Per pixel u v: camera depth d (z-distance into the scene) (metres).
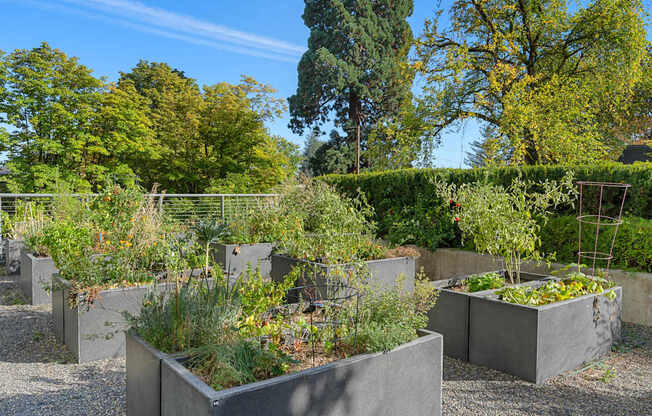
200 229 4.67
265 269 6.55
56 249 4.47
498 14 12.03
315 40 22.48
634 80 11.29
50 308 4.87
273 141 23.19
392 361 2.06
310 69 22.14
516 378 3.02
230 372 1.73
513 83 10.85
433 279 6.52
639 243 4.50
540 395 2.74
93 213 5.63
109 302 3.42
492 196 4.05
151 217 4.79
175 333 2.14
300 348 2.33
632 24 10.80
